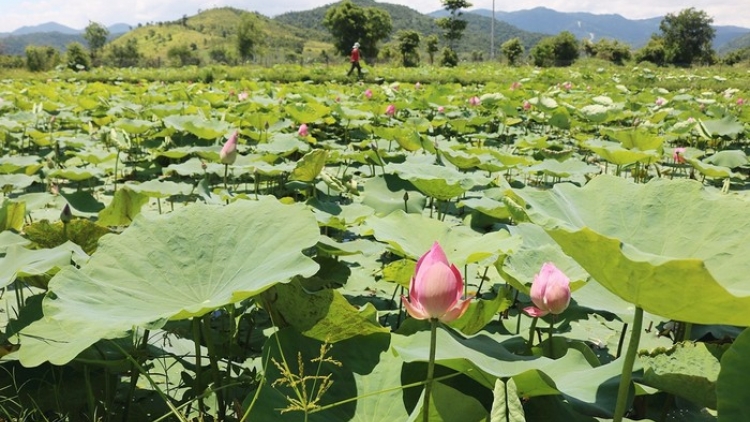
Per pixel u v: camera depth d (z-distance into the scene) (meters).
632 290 1.41
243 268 2.18
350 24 54.12
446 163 5.88
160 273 2.17
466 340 2.06
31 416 2.11
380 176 4.68
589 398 1.73
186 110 9.32
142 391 2.43
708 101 12.75
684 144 9.76
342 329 2.07
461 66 40.59
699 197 1.85
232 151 3.98
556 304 1.92
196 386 2.17
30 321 2.31
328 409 1.88
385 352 2.07
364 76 25.25
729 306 1.28
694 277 1.23
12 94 13.38
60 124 10.06
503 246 2.42
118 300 1.99
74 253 2.54
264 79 24.64
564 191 2.08
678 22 54.66
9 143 7.80
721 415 1.42
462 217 5.29
